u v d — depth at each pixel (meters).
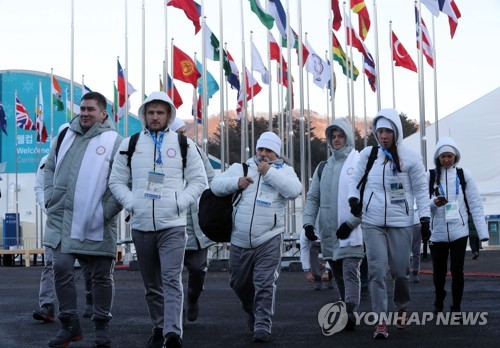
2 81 38.66
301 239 10.39
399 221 8.26
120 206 7.81
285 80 30.45
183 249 7.46
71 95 26.92
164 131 7.59
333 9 24.19
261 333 8.13
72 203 7.80
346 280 8.87
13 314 10.77
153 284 7.62
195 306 9.62
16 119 33.50
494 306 11.09
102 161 7.86
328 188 9.21
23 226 33.97
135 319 10.12
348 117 27.44
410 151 8.31
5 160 38.56
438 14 23.11
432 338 8.23
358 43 27.56
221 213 8.36
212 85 29.28
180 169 7.53
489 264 22.72
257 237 8.25
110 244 7.84
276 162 8.44
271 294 8.26
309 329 9.12
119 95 28.77
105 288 7.87
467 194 9.74
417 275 15.95
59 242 7.85
